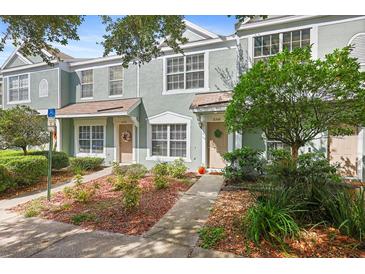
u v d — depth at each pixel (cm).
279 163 574
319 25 859
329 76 480
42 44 696
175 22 704
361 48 812
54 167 1042
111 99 1308
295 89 509
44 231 449
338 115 518
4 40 655
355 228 378
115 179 823
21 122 1020
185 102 1113
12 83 1565
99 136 1341
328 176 546
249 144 966
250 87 535
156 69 1180
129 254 359
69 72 1441
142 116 1216
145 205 582
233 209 539
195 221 480
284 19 894
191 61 1112
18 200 679
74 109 1312
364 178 817
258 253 347
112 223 478
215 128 1070
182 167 959
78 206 588
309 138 568
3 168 740
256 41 949
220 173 992
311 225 408
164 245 383
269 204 416
